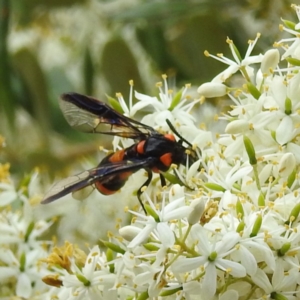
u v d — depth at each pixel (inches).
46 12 9.1
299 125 6.1
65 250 6.3
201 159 6.3
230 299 5.9
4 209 7.2
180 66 8.6
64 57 9.6
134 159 6.3
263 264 5.9
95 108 6.5
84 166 8.2
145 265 5.9
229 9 8.5
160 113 6.5
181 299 6.0
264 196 6.1
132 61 8.6
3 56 8.6
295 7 6.5
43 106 8.8
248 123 6.2
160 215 5.9
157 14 8.5
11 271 6.9
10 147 8.7
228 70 6.4
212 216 5.9
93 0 9.0
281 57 6.6
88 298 6.1
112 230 7.6
